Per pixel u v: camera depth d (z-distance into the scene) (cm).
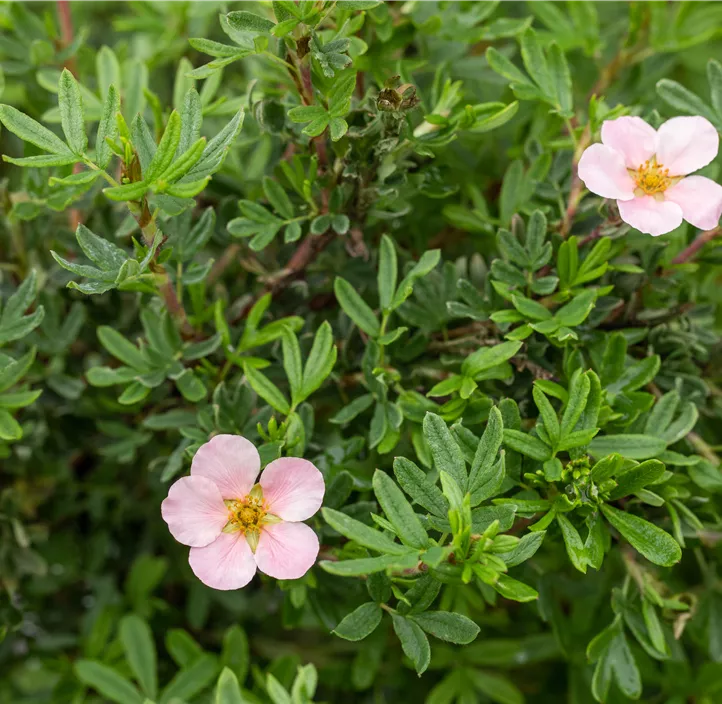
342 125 30
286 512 29
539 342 32
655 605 33
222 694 32
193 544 29
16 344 36
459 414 31
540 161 35
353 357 34
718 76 33
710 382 35
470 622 28
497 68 33
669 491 31
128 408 36
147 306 34
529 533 29
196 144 28
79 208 35
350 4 30
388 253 32
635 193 31
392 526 28
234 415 32
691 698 36
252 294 36
